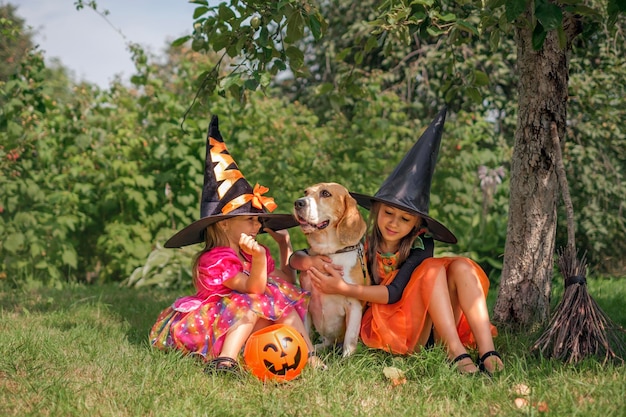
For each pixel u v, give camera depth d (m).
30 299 6.25
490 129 10.02
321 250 3.98
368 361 3.71
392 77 10.29
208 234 3.97
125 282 7.85
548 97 4.41
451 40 4.28
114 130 8.42
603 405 2.98
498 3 3.59
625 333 4.31
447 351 3.68
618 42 7.82
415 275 3.86
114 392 3.18
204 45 4.75
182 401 3.07
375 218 4.10
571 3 3.74
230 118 8.34
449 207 8.51
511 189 4.59
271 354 3.38
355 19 12.13
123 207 8.09
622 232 9.66
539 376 3.40
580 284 3.84
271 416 2.93
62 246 7.75
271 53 4.27
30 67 8.08
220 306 3.68
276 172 8.30
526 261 4.49
